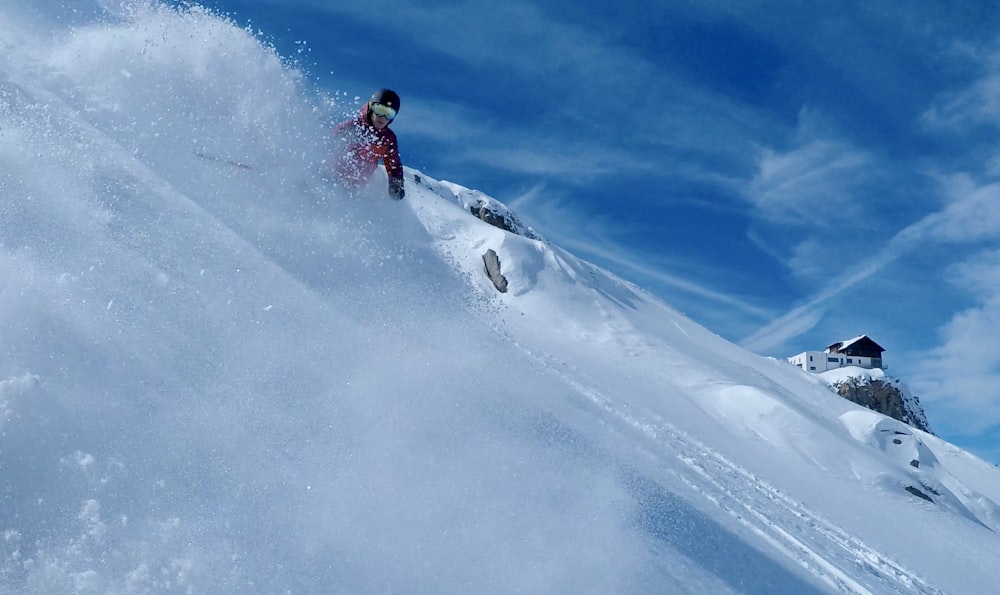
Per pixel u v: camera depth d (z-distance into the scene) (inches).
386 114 269.3
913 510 575.5
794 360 2812.5
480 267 888.9
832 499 470.3
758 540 216.4
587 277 1165.7
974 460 1454.2
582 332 815.1
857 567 267.6
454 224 961.5
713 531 186.2
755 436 613.9
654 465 251.9
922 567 366.0
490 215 1408.7
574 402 294.7
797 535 273.9
